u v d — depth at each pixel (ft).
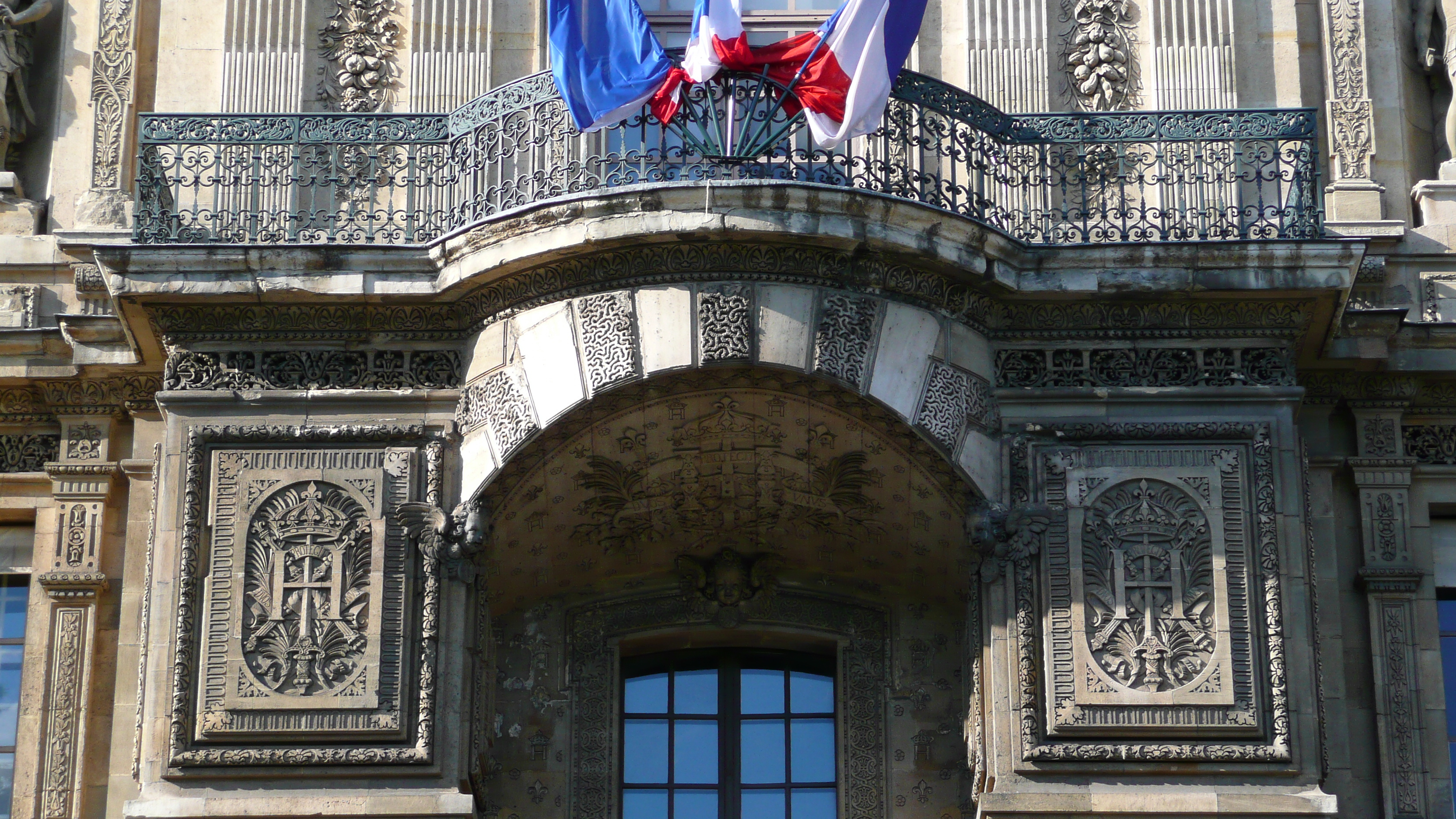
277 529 155.63
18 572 168.55
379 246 157.79
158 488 158.71
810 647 170.09
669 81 157.79
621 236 152.46
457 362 159.43
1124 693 151.84
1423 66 179.42
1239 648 152.66
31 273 174.81
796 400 155.43
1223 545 154.71
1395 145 176.45
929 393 155.43
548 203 153.07
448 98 175.63
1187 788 150.82
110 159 177.06
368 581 154.40
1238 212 160.56
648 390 154.40
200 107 175.42
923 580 167.12
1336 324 161.27
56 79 180.65
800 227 152.46
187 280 158.10
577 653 168.55
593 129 156.97
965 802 164.55
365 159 163.02
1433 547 166.09
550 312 156.15
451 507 156.46
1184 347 159.33
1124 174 168.86
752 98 159.74
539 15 178.70
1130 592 154.10
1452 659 164.35
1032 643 153.38
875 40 157.17
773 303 154.10
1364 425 167.22
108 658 164.14
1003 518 155.43
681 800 166.91
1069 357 159.22
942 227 154.71
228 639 153.28
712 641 169.89
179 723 151.33
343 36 177.78
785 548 168.35
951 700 166.91
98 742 162.20
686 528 166.40
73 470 167.63
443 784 151.33
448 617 154.40
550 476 158.51
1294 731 151.02
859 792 165.58
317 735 151.33
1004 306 159.22
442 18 177.17
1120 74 175.73
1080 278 157.79
